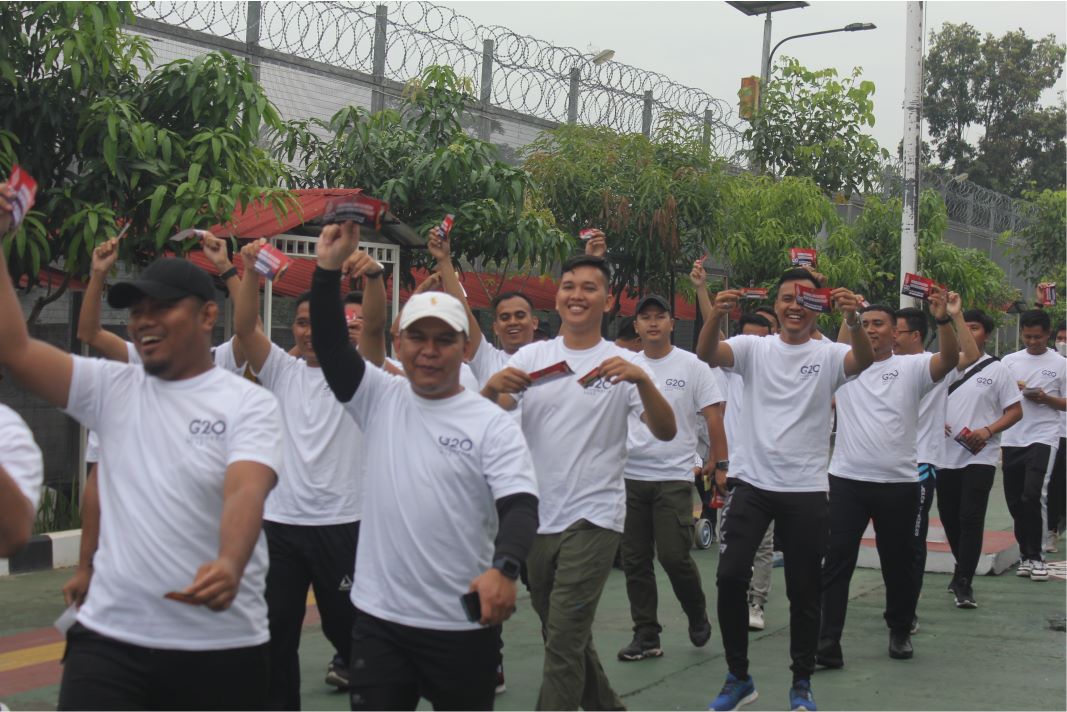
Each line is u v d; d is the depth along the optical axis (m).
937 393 7.48
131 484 3.35
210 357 3.50
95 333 4.48
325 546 5.06
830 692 6.06
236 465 3.28
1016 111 39.19
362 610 3.72
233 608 3.37
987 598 8.71
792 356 5.89
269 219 9.61
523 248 10.99
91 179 8.60
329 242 3.78
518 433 3.68
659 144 13.78
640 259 13.22
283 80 12.78
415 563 3.64
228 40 12.21
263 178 9.79
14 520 2.91
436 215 10.88
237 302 4.81
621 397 4.91
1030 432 9.71
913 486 6.68
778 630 7.52
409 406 3.75
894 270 16.11
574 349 5.00
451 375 3.69
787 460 5.79
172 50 11.71
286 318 12.74
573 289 4.97
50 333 10.82
